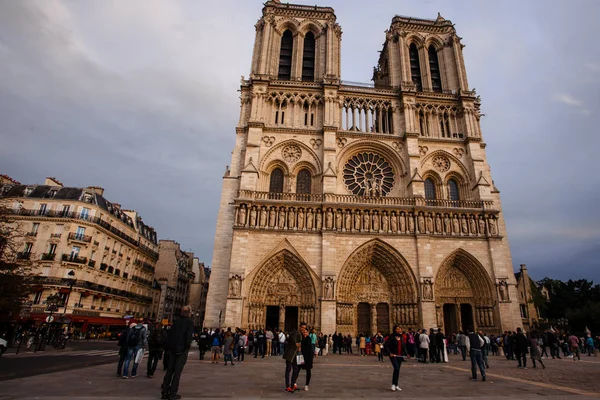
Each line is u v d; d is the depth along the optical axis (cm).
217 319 5100
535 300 8400
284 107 6362
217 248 5447
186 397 1339
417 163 5909
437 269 5256
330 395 1483
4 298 3959
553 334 4088
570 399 1419
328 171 5612
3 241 4112
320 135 6094
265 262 5075
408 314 5062
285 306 5112
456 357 4041
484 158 6312
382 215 5422
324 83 6275
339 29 7150
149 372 1894
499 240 5416
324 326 4719
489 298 5231
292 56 6900
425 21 7469
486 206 5647
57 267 5969
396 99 6538
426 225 5416
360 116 6431
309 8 7244
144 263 8675
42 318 5425
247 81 6556
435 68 7269
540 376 2289
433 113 6550
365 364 3111
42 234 6141
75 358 2864
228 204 5703
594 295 8638
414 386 1803
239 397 1370
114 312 7156
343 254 5178
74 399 1209
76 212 6331
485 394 1567
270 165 5953
